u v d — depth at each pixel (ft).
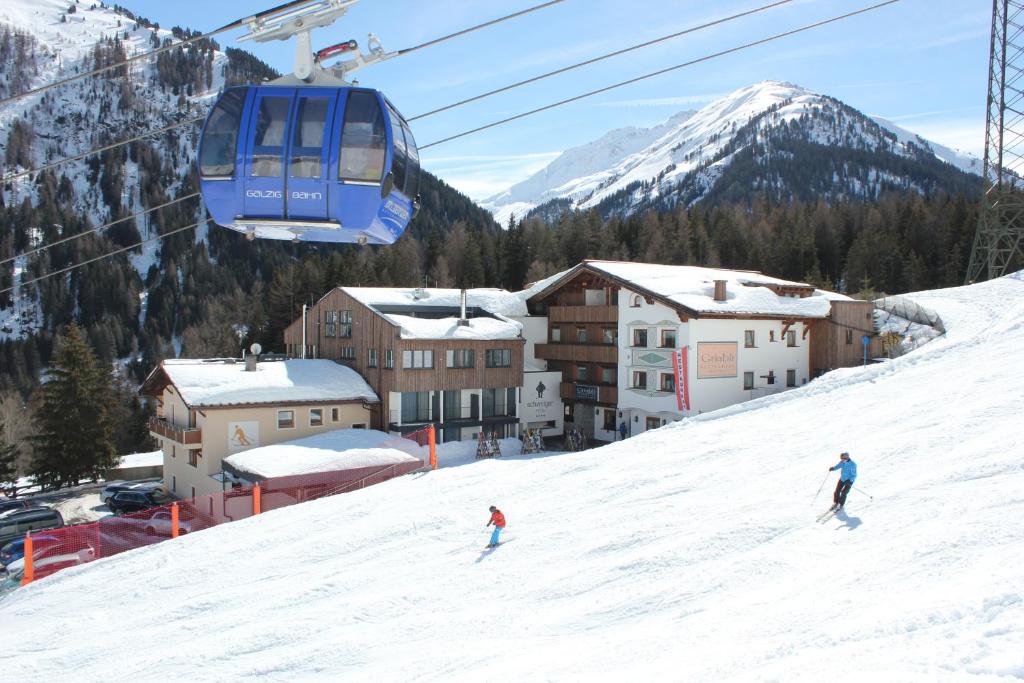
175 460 157.38
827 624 39.55
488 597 61.00
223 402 140.97
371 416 159.63
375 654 51.16
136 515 122.83
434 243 426.92
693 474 89.30
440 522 86.63
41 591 86.58
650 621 48.70
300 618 61.41
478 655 47.32
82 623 71.00
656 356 157.07
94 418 176.04
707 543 62.80
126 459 196.95
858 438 91.40
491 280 391.86
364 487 122.11
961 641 31.94
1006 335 134.62
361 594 66.54
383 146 43.55
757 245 387.55
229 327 317.42
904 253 357.41
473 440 155.53
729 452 97.19
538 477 101.91
